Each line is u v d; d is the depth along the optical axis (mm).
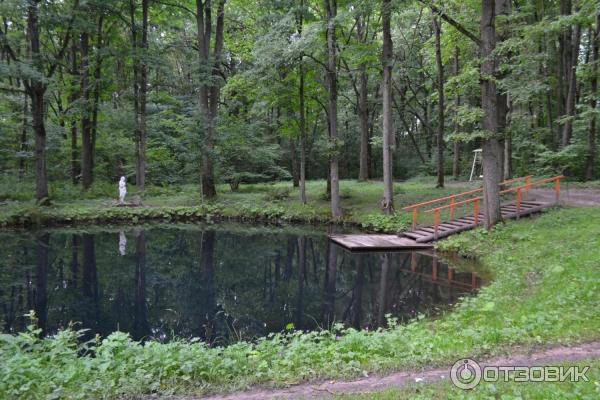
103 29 28453
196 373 5293
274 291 13578
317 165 40406
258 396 4824
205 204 25516
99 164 32031
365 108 30828
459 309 9281
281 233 22281
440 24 23344
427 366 5469
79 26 23062
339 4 22047
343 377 5266
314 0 23547
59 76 29562
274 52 21000
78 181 30766
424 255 16469
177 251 18891
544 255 12055
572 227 13992
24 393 4621
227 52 35281
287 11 23391
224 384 5109
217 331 9898
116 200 25859
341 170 41375
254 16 28578
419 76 37750
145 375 5109
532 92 18531
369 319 10430
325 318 10758
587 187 22312
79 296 12617
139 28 26609
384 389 4836
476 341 6156
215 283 14586
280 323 10469
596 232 12422
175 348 5891
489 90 15297
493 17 14594
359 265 15906
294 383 5137
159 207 24953
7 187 24750
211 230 22984
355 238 18828
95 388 4844
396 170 41094
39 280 14031
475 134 15211
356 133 40875
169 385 5035
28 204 22141
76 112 25172
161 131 30281
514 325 6918
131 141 31844
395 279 14094
